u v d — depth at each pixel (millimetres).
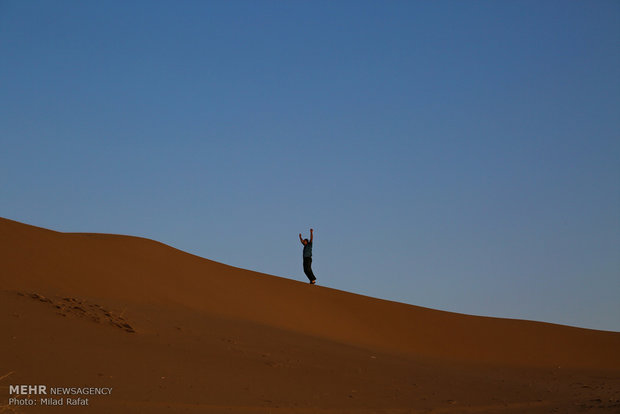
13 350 10375
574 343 24094
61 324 12555
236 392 10359
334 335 20344
